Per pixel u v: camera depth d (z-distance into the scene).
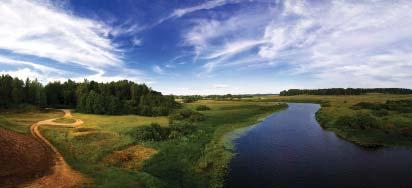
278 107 140.62
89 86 134.12
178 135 60.44
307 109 137.62
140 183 32.38
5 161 33.47
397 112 88.69
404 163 41.75
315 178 35.94
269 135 65.19
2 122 57.28
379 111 88.56
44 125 65.19
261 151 49.66
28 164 35.19
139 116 98.19
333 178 35.88
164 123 75.88
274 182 34.62
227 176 36.72
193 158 44.12
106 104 100.94
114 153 45.28
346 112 95.00
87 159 41.44
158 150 48.56
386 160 43.41
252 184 33.94
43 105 107.19
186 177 36.06
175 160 42.75
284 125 81.31
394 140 55.12
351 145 53.81
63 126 65.19
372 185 33.53
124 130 61.41
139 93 133.00
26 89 107.56
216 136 63.31
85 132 55.62
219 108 133.38
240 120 89.94
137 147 50.22
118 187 30.52
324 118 88.88
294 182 34.62
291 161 43.38
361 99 170.75
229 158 44.97
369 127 64.50
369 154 47.03
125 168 39.25
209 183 34.09
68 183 31.09
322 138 60.84
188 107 137.38
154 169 38.84
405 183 34.00
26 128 59.38
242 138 61.91
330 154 47.31
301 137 62.34
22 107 96.88
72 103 123.00
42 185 30.12
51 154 42.09
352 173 37.66
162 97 122.81
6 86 99.94
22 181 30.52
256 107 137.00
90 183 31.45
